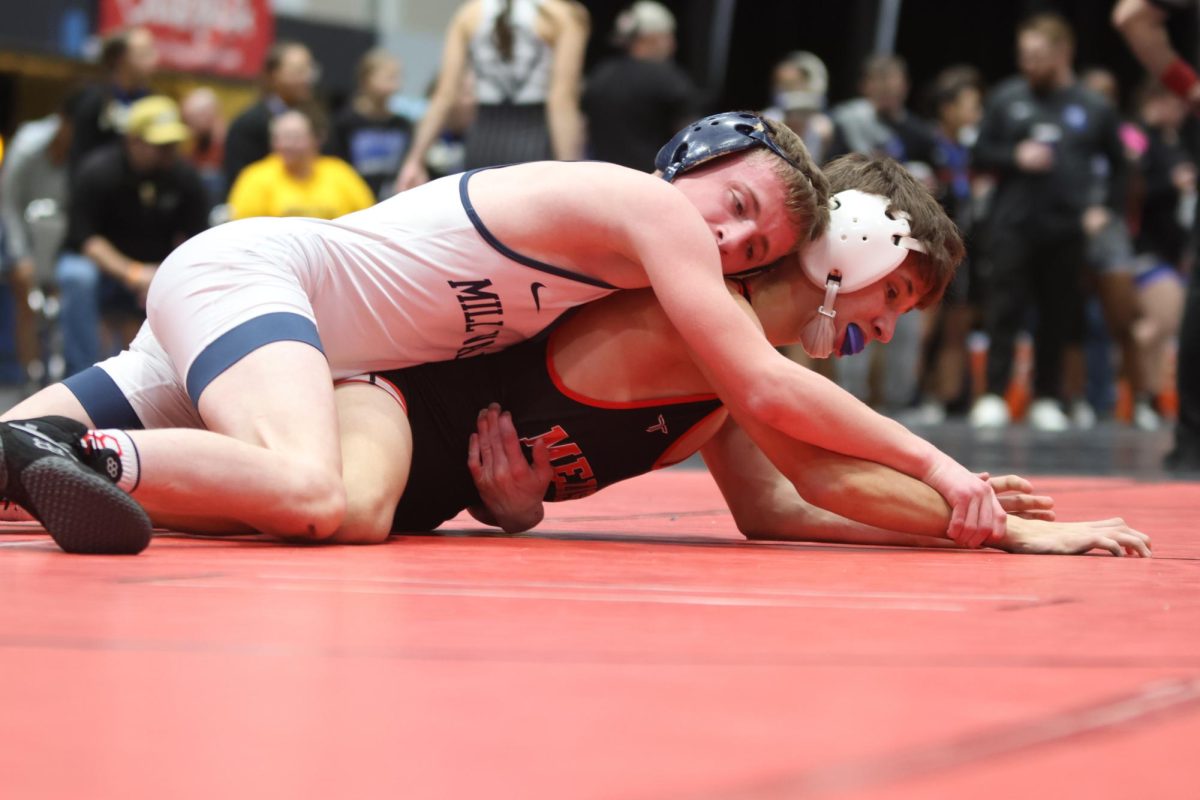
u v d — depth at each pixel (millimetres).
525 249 3820
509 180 3910
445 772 1335
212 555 3242
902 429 3719
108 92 13000
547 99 9578
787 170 3678
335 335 3871
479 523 4836
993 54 30719
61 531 3143
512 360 4008
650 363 3896
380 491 3646
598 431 3965
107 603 2398
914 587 2867
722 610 2445
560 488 4090
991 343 14781
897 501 3668
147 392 4055
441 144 14211
